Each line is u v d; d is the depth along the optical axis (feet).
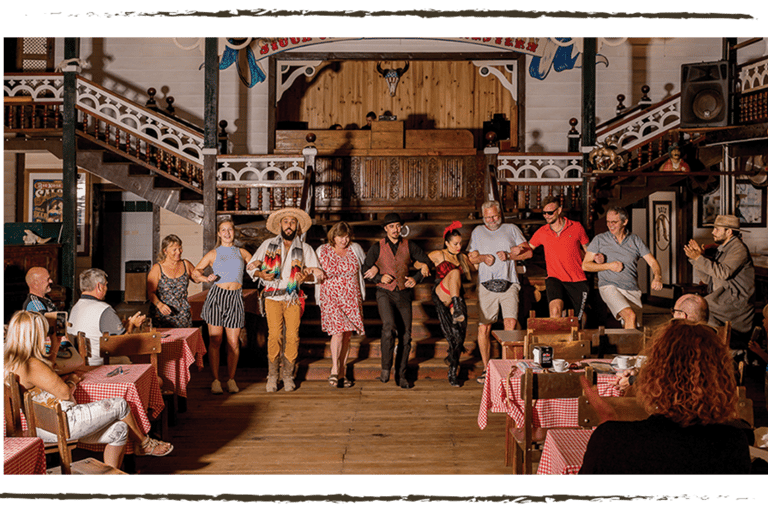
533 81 34.88
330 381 19.92
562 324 15.34
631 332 14.78
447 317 19.90
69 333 14.56
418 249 20.27
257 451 14.53
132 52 34.91
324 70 37.04
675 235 36.63
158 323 18.70
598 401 9.82
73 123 28.25
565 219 19.85
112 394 12.36
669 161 27.09
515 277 19.94
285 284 19.40
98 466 11.25
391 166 31.60
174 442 15.12
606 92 35.12
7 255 26.89
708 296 20.20
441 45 34.04
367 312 24.38
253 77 33.27
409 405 18.25
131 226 40.22
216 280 19.40
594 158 25.67
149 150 28.96
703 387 6.73
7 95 29.32
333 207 31.60
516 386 12.56
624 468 6.93
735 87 27.68
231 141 34.88
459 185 31.60
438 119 37.22
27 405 10.32
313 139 27.50
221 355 23.39
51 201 37.58
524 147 34.65
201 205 29.43
